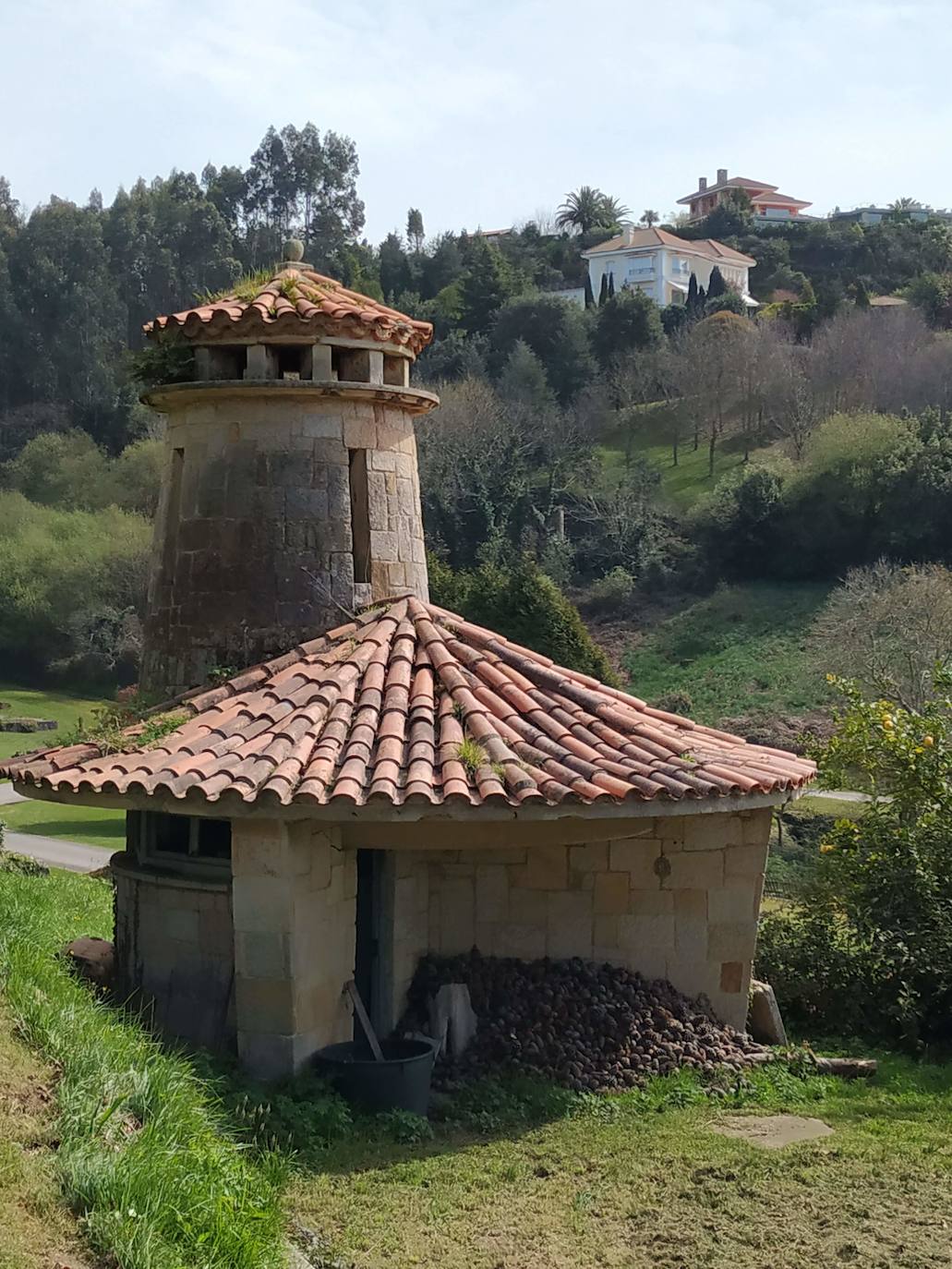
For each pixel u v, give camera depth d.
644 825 9.45
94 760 9.02
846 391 60.78
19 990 7.50
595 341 73.69
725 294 83.94
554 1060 9.24
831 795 29.78
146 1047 7.62
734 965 10.25
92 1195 5.68
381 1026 9.60
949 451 47.31
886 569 40.62
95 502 59.78
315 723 9.05
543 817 8.41
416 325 10.88
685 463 60.81
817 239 107.19
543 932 10.05
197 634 10.30
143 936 9.77
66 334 72.44
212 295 11.47
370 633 10.15
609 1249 6.80
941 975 11.72
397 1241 6.77
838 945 12.16
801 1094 9.56
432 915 10.01
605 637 47.78
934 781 12.86
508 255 96.56
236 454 10.38
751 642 44.72
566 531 54.75
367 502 10.59
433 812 8.26
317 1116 8.10
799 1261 6.71
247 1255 5.79
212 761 8.63
